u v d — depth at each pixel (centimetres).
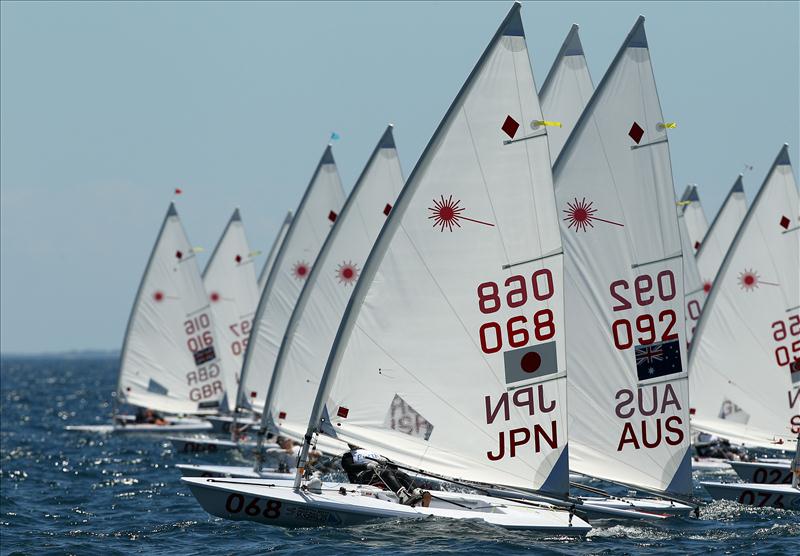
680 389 9625
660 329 9606
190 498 12088
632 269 9594
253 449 17650
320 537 8281
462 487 9650
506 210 8488
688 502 9638
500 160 8475
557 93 11225
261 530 8750
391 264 8506
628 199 9588
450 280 8494
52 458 17288
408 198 8469
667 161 9612
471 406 8500
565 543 8294
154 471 15312
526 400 8500
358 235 13775
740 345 13638
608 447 9612
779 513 10325
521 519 8731
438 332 8500
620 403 9606
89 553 8338
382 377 8544
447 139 8444
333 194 16538
